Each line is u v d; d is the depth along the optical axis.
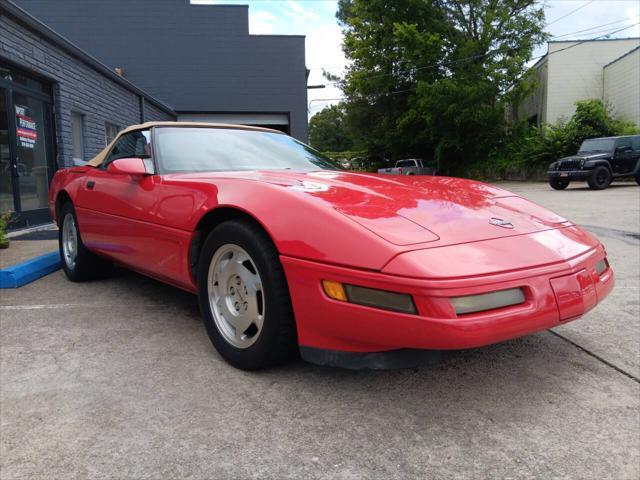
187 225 2.38
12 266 3.92
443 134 24.42
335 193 2.09
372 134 28.72
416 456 1.56
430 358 1.79
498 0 24.30
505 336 1.66
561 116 24.09
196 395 1.96
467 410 1.85
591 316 2.95
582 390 2.01
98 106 9.13
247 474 1.47
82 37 15.77
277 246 1.90
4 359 2.31
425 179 2.70
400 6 25.08
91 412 1.83
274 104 16.42
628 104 21.58
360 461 1.54
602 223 6.93
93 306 3.17
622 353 2.38
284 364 2.24
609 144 15.01
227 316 2.22
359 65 27.48
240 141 3.15
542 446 1.62
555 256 1.85
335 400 1.93
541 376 2.14
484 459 1.55
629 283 3.69
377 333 1.69
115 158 3.29
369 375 2.15
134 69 15.87
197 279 2.40
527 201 2.46
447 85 22.83
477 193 2.41
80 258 3.65
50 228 6.82
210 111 16.22
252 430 1.71
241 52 16.19
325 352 1.87
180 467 1.50
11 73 6.40
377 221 1.84
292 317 1.98
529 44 23.53
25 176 6.76
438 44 24.03
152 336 2.62
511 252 1.79
